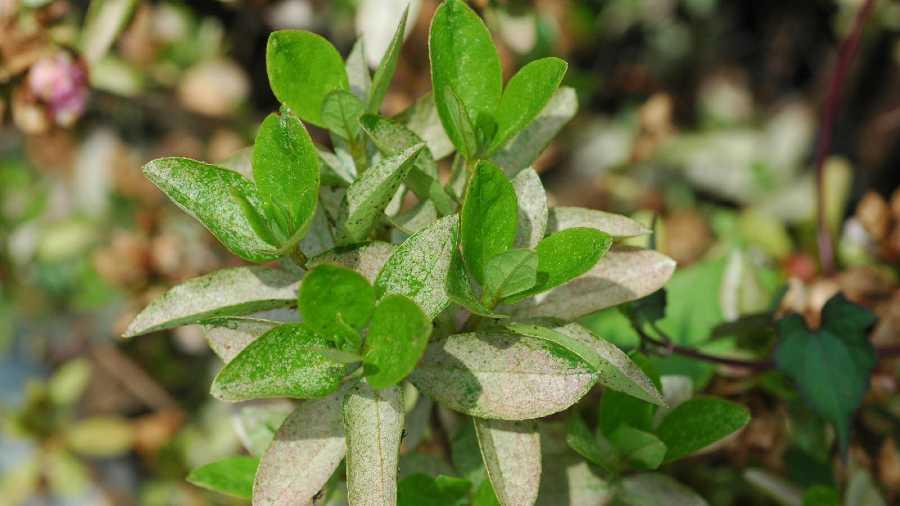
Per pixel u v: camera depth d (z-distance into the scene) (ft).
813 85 3.18
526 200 1.30
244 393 1.23
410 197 1.62
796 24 3.19
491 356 1.27
